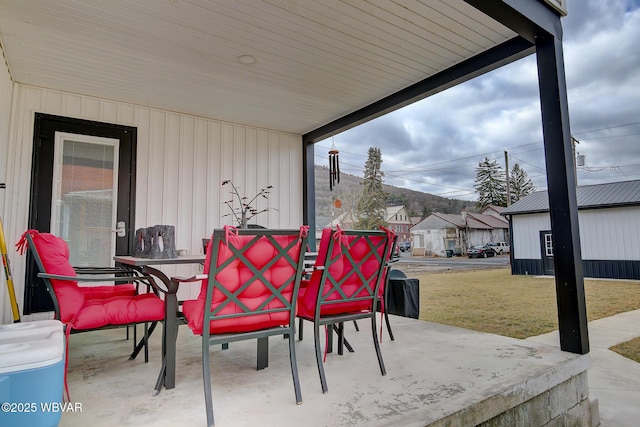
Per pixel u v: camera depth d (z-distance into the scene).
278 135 5.37
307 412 1.54
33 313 3.53
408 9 2.65
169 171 4.42
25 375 1.15
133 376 2.01
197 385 1.86
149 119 4.34
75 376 2.01
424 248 17.42
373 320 2.08
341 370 2.07
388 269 2.68
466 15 2.74
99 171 3.99
